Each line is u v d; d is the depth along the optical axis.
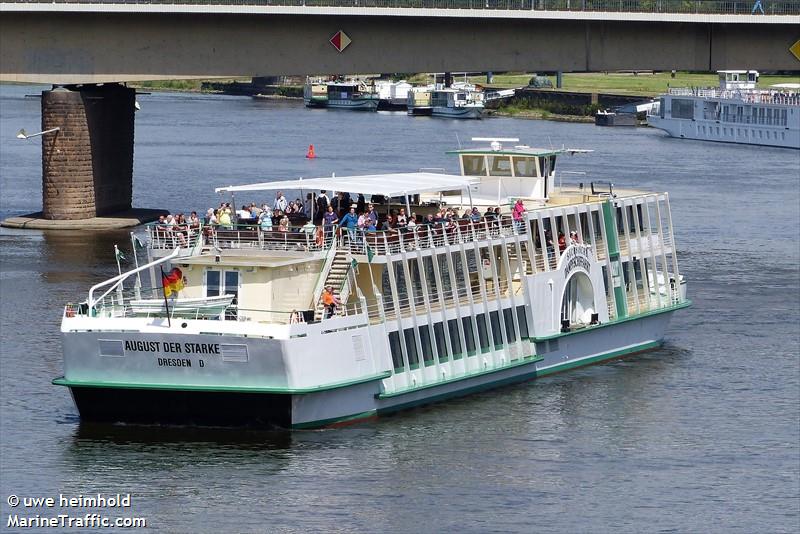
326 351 184.00
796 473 183.38
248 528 162.62
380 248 194.75
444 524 164.62
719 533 164.75
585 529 164.50
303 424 184.88
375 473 177.75
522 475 179.75
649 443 192.88
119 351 184.25
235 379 181.62
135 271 188.12
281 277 190.12
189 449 182.25
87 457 180.62
